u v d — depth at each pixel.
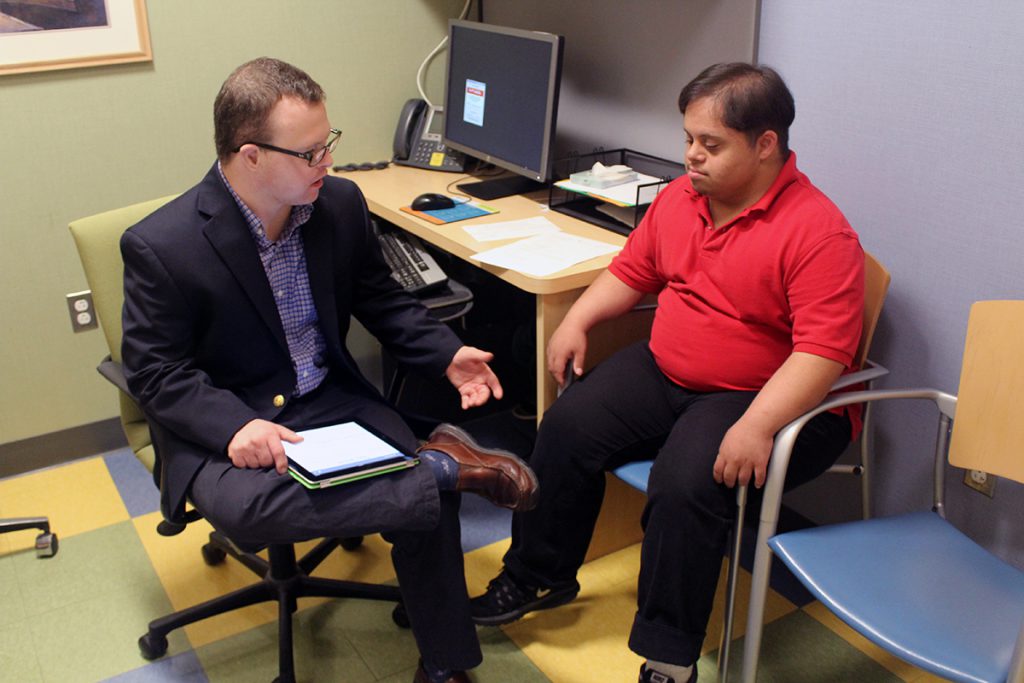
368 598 2.04
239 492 1.63
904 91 1.90
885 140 1.96
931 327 1.97
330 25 2.76
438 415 2.86
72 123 2.50
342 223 1.86
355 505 1.62
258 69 1.65
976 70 1.77
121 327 1.88
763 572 1.65
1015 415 1.54
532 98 2.46
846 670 1.93
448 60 2.78
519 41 2.47
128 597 2.18
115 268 1.89
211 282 1.71
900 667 1.93
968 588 1.51
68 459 2.75
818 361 1.66
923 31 1.83
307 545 2.39
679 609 1.74
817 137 2.09
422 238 2.38
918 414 2.03
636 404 1.92
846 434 1.85
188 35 2.58
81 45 2.44
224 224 1.72
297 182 1.67
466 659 1.78
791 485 1.81
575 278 2.00
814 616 2.09
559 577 2.02
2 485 2.62
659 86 2.44
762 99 1.68
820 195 1.76
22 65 2.38
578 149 2.79
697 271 1.86
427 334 1.97
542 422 1.96
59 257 2.58
